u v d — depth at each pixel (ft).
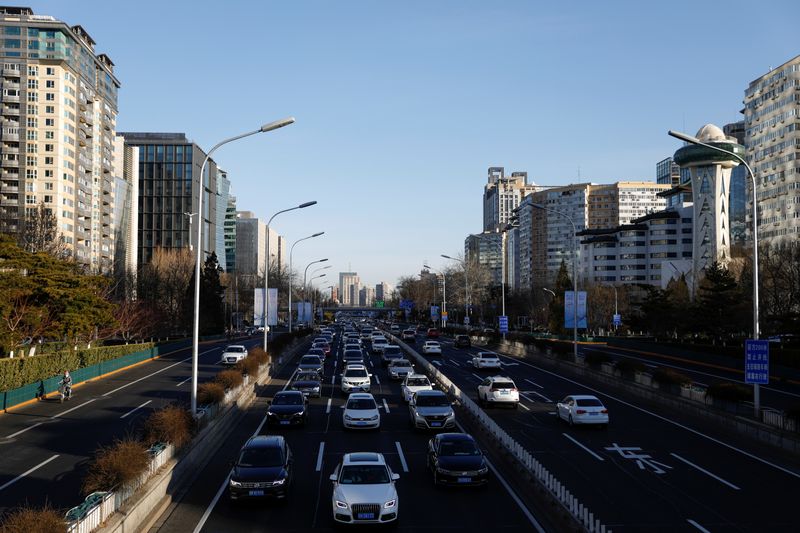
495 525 49.47
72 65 381.60
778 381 144.15
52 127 367.04
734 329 197.77
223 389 97.96
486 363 171.94
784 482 62.18
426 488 60.64
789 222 335.26
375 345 233.14
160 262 383.24
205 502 56.39
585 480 63.16
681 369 168.35
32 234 225.76
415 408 90.63
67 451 78.28
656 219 439.22
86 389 137.69
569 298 166.71
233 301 455.63
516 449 67.10
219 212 642.22
